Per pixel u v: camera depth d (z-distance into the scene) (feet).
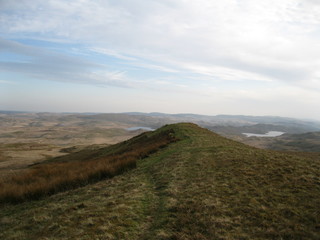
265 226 22.59
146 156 71.36
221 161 49.60
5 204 36.91
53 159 165.58
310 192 30.07
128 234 22.18
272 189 32.19
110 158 75.51
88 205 31.09
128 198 32.71
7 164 150.92
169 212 26.78
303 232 21.02
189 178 40.45
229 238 20.65
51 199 37.47
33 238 22.93
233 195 30.94
